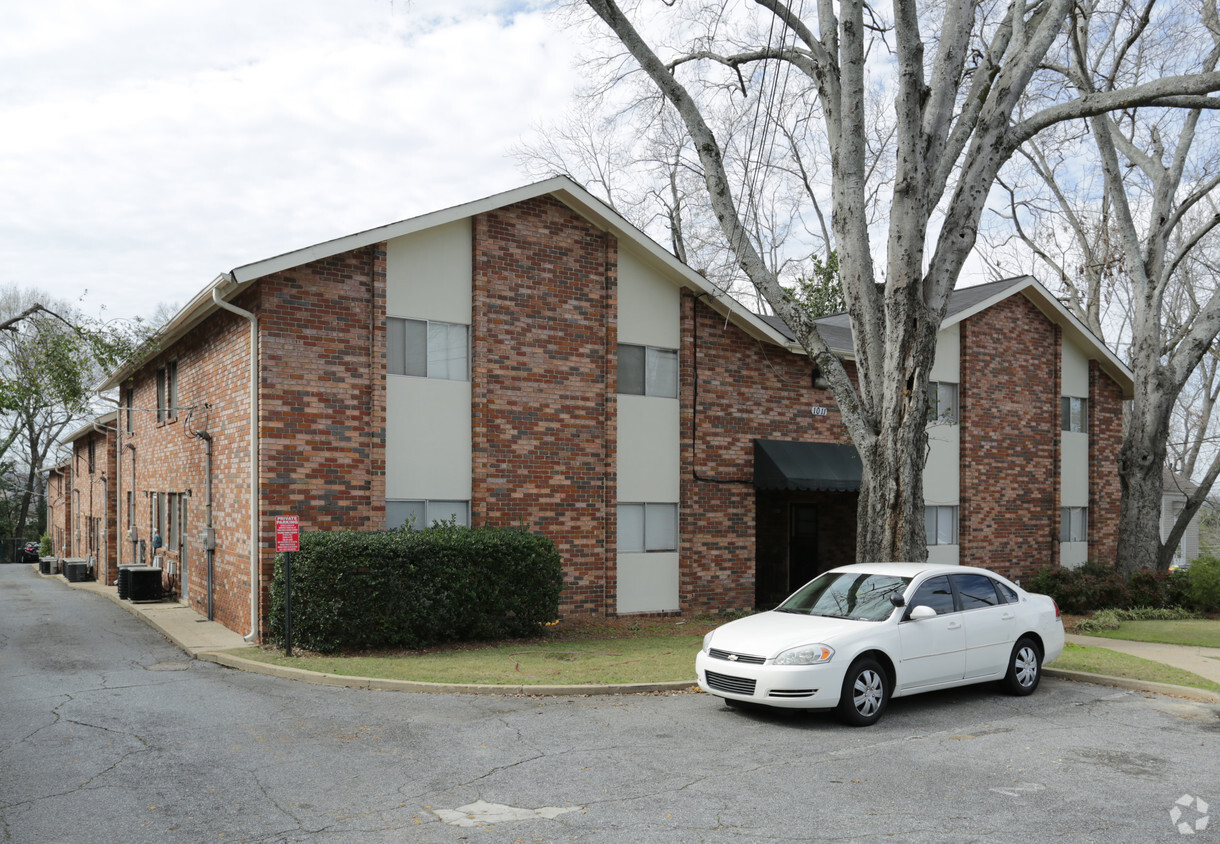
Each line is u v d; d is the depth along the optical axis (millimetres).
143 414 23625
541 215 16766
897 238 13406
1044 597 11367
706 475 18625
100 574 28562
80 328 18797
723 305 18672
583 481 17062
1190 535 41188
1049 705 10188
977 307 22516
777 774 7285
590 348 17266
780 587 22219
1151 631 17297
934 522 22328
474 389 15906
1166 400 22281
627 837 5836
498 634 14344
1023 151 26562
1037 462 24172
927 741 8445
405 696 10367
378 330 14828
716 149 14586
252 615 13898
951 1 13430
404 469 15188
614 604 17359
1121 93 12961
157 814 6324
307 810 6402
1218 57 20578
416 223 15047
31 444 55125
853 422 14023
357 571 13156
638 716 9398
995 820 6180
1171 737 8680
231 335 15266
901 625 9562
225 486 15625
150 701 10078
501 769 7410
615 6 13844
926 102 13500
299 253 13898
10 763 7617
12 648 14102
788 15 13289
